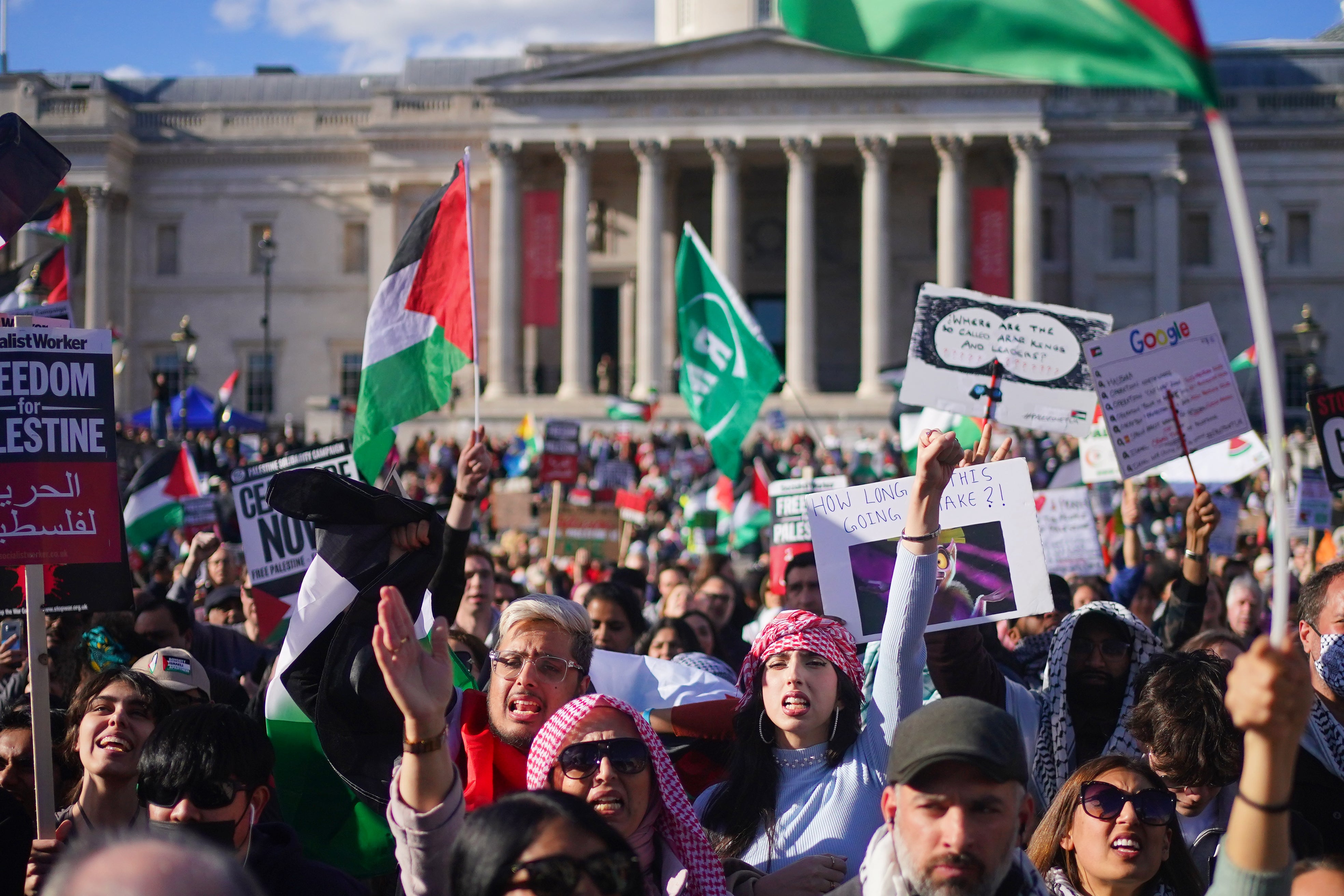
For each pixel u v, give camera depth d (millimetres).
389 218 77000
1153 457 9477
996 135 68438
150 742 6594
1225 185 4031
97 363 8055
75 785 8242
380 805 7371
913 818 5070
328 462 13484
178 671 8977
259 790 6863
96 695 7715
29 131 9766
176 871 3592
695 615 12672
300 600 7926
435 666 6113
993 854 4996
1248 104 76500
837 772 7102
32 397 7902
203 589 17250
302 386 80500
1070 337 10953
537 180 74812
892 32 4871
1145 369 9523
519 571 22250
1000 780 5016
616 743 6164
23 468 7836
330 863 7914
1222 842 6141
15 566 7723
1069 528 16312
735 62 69375
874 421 66438
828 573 8477
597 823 4699
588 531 23422
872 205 68625
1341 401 10688
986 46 4711
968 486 8383
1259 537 24109
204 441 54125
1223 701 7461
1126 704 8258
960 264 68500
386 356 11125
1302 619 8484
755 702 7297
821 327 77688
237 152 80625
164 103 88250
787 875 6516
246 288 80688
